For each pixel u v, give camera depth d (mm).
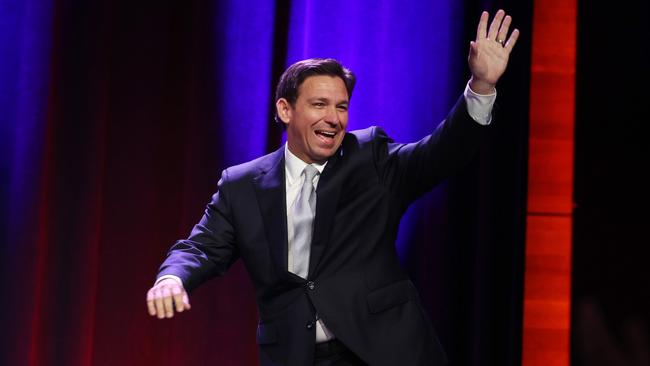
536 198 10320
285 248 6582
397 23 10211
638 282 10180
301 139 6762
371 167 6711
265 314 6727
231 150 10250
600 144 10328
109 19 10312
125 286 10250
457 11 10195
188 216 10133
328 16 10227
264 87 10281
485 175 9859
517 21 10023
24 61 10172
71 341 10008
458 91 10141
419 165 6543
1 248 10094
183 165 10375
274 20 10398
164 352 10227
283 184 6789
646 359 10086
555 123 10375
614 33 10398
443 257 9984
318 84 6691
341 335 6309
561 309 10227
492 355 9836
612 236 10250
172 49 10500
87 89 10164
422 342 6449
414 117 10125
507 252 9875
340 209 6621
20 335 9992
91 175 10086
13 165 10148
